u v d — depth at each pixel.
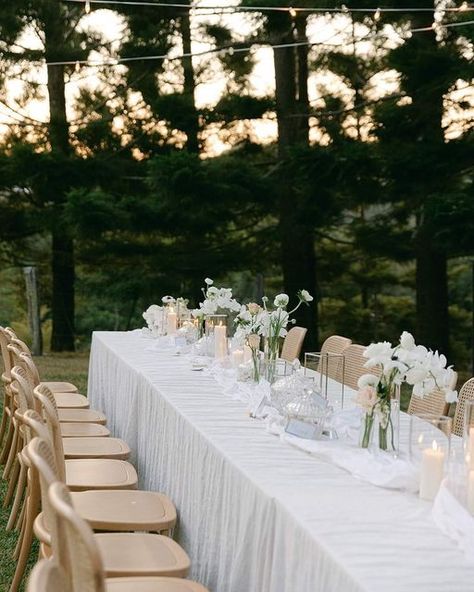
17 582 3.25
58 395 5.55
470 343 16.41
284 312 3.91
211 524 2.76
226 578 2.55
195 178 11.32
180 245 14.08
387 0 10.72
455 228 9.41
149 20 13.62
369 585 1.65
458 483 2.05
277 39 13.02
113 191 13.86
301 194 11.75
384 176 10.73
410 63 10.19
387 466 2.43
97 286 14.94
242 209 13.71
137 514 2.92
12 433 5.36
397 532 1.97
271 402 3.31
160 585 2.30
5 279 18.61
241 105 12.53
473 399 3.71
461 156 10.40
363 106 12.59
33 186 13.14
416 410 3.89
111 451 3.96
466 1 10.71
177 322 6.18
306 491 2.27
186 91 13.83
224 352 4.81
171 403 3.57
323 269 16.03
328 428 2.90
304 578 1.95
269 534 2.21
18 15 13.18
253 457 2.62
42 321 19.03
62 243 14.45
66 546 1.85
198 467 2.97
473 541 1.87
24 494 4.79
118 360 5.34
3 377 5.43
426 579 1.69
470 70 9.91
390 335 16.80
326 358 3.16
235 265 14.16
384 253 13.58
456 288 17.20
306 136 13.51
